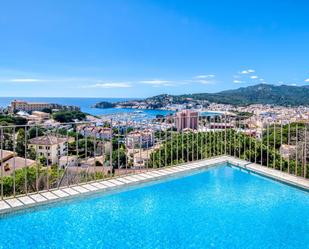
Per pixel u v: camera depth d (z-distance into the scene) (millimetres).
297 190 5699
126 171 6266
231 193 5633
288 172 6367
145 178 5965
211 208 5023
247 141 7570
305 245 3969
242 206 5102
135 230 4309
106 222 4512
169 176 6293
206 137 7605
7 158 6676
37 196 4867
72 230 4258
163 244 3992
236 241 4059
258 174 6586
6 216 4367
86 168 5750
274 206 5070
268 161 7023
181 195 5531
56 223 4387
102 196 5281
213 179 6348
